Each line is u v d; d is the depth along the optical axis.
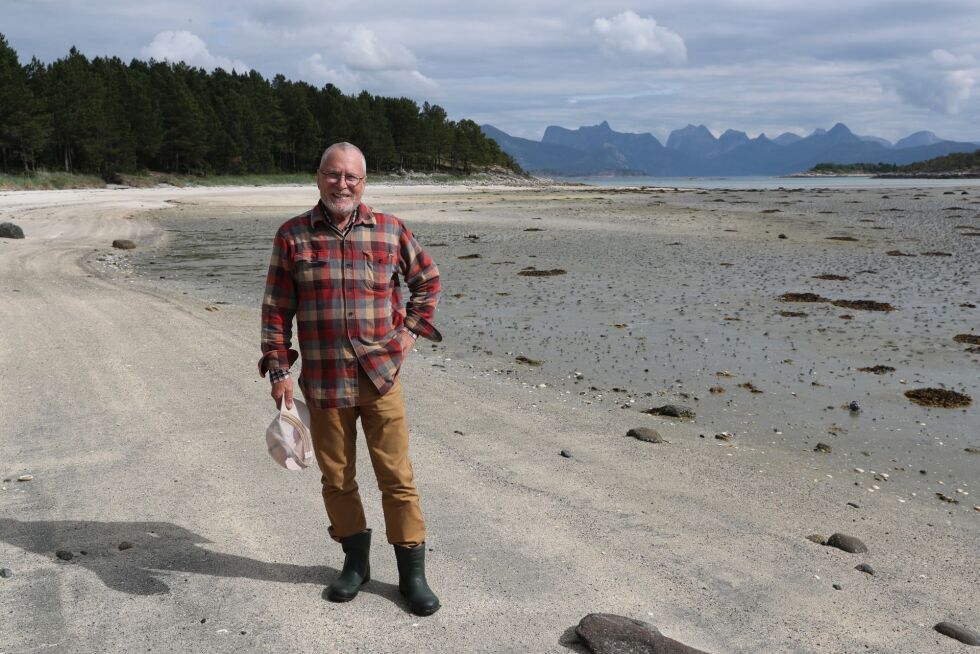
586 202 48.41
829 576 3.68
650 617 3.19
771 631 3.12
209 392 6.64
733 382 7.99
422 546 3.24
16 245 19.86
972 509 4.89
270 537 3.84
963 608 3.46
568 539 3.95
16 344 8.37
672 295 13.35
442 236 24.75
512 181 144.25
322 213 3.01
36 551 3.60
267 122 102.56
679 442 5.98
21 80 64.56
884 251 20.31
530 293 13.66
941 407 7.18
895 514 4.69
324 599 3.24
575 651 2.90
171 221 31.16
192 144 83.56
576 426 6.26
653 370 8.45
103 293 12.38
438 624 3.08
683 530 4.16
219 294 13.28
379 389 3.07
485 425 6.12
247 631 2.97
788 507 4.66
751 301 12.72
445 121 149.75
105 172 73.56
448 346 9.55
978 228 27.30
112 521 3.98
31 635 2.88
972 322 10.96
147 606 3.12
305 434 3.11
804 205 43.47
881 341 9.83
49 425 5.64
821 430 6.50
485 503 4.41
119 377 7.08
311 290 3.02
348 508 3.25
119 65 96.75
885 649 3.04
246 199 49.16
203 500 4.30
